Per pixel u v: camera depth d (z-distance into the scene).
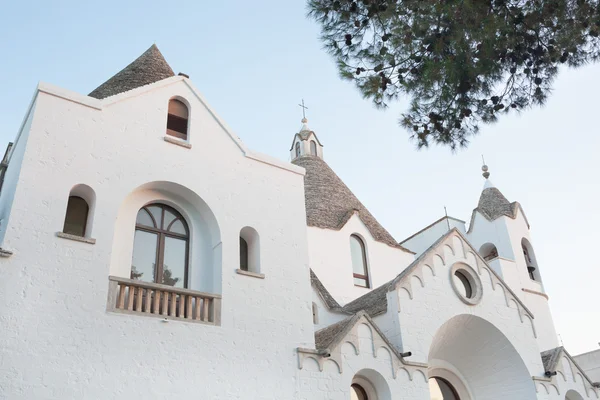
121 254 15.18
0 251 12.30
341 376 15.95
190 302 14.90
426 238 36.25
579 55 12.30
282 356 15.62
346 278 26.17
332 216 28.67
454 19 11.63
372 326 17.23
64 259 13.22
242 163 18.06
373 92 12.66
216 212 16.62
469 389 21.67
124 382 12.81
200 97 18.25
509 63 12.16
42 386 11.78
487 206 34.91
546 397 20.36
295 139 37.81
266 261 16.95
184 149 16.89
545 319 30.17
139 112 16.47
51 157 14.12
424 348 18.02
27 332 12.04
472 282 21.06
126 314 13.54
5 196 14.63
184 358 13.94
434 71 11.89
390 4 12.06
